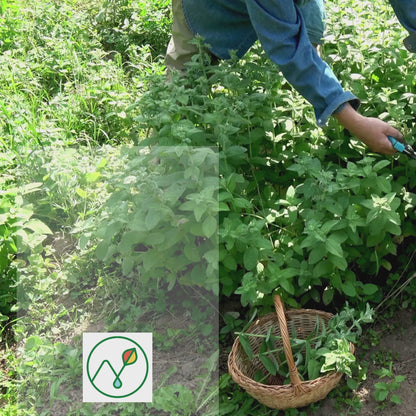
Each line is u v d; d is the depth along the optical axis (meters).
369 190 2.63
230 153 2.60
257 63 3.23
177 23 3.14
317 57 2.48
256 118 2.81
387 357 2.62
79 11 5.55
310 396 2.29
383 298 2.84
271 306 2.69
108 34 5.29
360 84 3.00
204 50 3.13
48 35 5.03
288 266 2.56
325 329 2.44
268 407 2.43
